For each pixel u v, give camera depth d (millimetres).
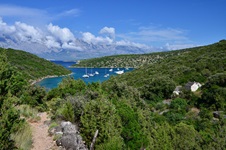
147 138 17672
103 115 14211
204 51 93500
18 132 11219
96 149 13008
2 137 8039
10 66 9000
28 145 10875
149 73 82625
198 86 61719
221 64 71062
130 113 16797
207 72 67938
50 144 11852
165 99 59531
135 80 76438
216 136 32469
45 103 23359
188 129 31672
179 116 42781
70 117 15914
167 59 97500
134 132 15805
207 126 37812
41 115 19281
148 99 59125
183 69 74625
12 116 8461
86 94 21906
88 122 14156
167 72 77125
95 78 144875
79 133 13922
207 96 49938
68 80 32750
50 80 117688
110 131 13797
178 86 62875
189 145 29328
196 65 73875
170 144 25719
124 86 29641
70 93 27391
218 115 43188
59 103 21016
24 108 18094
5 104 8305
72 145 11680
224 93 49438
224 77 55406
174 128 32188
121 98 25344
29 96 22141
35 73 122188
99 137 13336
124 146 14180
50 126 14125
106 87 29875
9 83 8594
